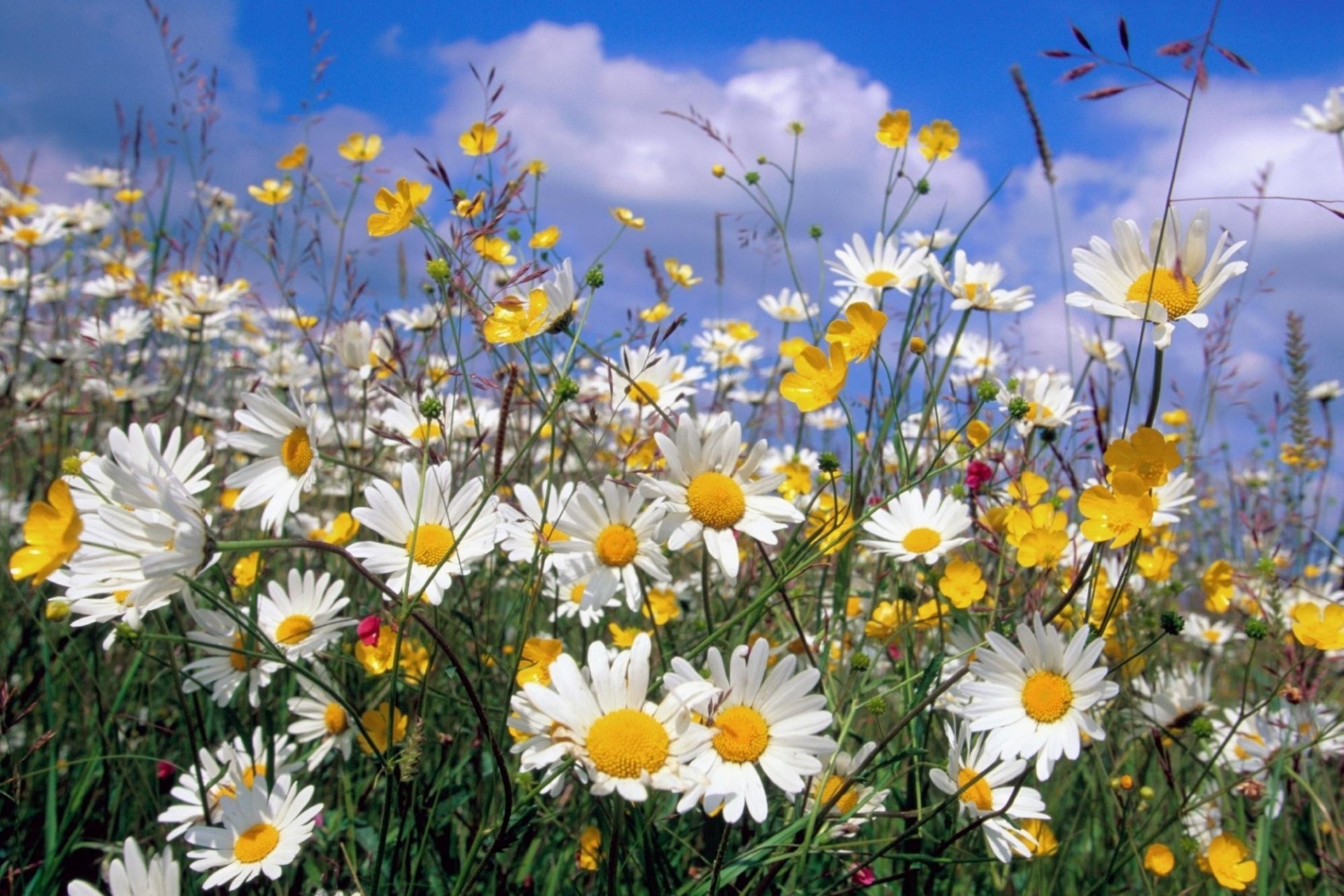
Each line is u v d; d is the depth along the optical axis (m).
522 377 0.51
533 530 0.35
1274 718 0.48
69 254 0.91
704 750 0.28
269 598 0.38
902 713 0.40
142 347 0.79
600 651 0.27
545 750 0.26
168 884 0.29
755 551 0.48
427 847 0.37
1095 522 0.32
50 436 0.77
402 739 0.38
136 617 0.31
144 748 0.43
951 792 0.32
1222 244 0.31
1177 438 0.31
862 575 0.54
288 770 0.38
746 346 0.81
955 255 0.48
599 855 0.37
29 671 0.48
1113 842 0.43
